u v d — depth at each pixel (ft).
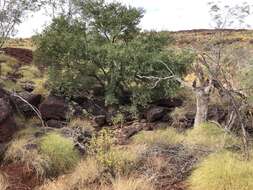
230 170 30.22
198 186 30.32
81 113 55.93
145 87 58.80
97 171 33.76
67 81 58.08
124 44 63.00
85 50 60.49
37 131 42.09
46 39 61.11
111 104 59.47
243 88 42.63
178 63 59.52
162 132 42.80
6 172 35.27
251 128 47.19
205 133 41.57
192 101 58.18
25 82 61.52
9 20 63.36
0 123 38.22
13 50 78.59
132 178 31.99
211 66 46.52
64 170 36.55
